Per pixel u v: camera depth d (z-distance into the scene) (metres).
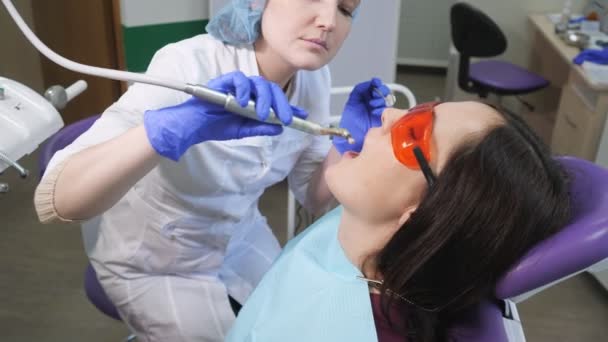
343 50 2.49
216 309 1.31
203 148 1.15
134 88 1.11
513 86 3.04
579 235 0.84
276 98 0.88
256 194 1.36
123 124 1.06
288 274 1.04
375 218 0.95
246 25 1.14
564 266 0.84
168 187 1.19
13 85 1.10
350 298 0.94
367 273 0.97
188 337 1.26
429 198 0.85
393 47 2.51
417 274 0.87
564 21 3.22
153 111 0.89
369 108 1.29
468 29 2.90
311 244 1.08
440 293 0.89
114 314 1.39
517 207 0.82
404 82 4.46
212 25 1.19
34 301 2.20
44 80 3.13
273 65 1.21
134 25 2.53
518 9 3.57
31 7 2.95
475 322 0.94
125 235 1.26
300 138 1.34
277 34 1.09
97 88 2.89
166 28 2.59
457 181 0.83
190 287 1.32
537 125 3.52
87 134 1.05
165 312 1.27
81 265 2.38
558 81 3.51
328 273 1.00
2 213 2.61
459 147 0.85
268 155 1.26
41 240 2.49
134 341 1.84
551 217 0.86
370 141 0.95
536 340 2.21
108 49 2.75
